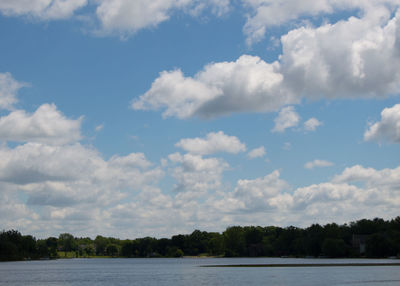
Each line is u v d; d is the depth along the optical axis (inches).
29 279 5295.3
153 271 6919.3
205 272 6072.8
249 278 4722.0
